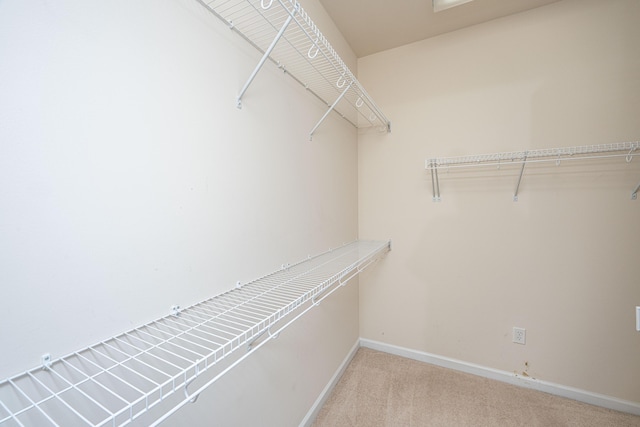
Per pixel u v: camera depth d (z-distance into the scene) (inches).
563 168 66.0
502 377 73.5
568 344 67.1
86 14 23.2
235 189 40.1
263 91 45.6
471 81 74.4
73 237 22.8
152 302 29.1
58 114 21.7
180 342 31.1
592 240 64.1
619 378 62.7
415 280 84.0
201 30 34.4
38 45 20.5
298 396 55.3
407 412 62.3
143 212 28.1
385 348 88.5
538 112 67.7
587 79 63.0
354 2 64.7
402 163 84.4
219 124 37.3
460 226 77.6
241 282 41.2
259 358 43.6
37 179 20.6
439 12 68.2
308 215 60.1
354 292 86.9
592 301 64.6
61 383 21.9
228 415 37.7
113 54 25.3
